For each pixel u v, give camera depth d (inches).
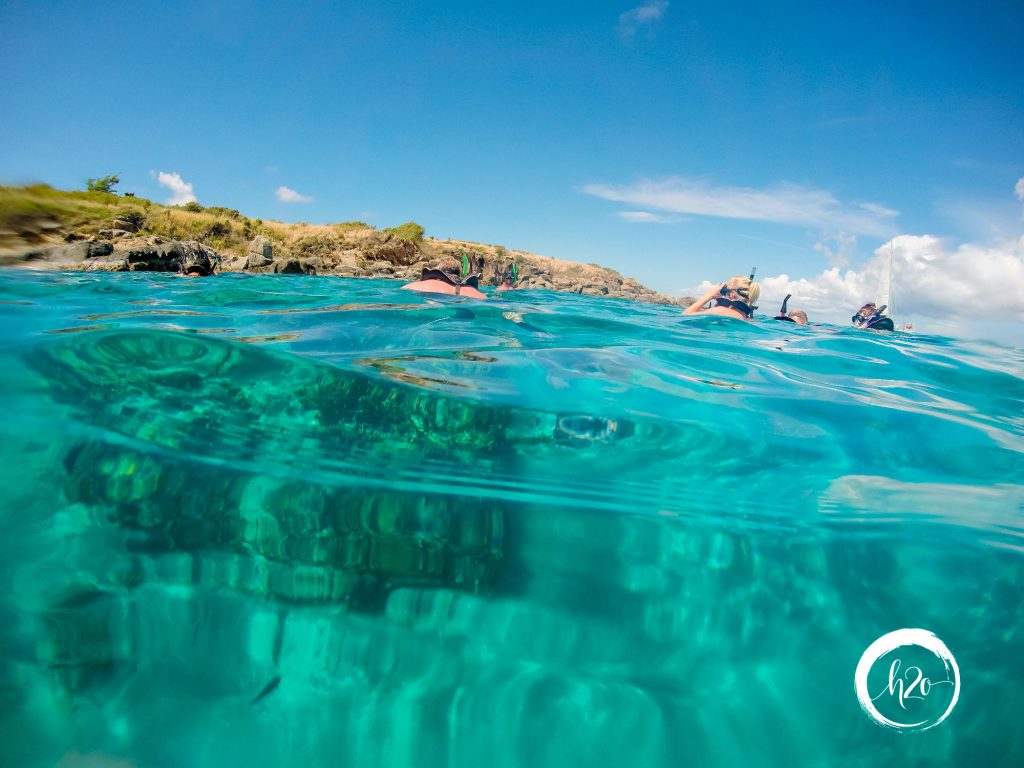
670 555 43.9
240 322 118.3
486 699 33.3
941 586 42.2
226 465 48.8
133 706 31.0
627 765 31.1
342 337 104.8
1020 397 108.6
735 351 138.9
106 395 57.8
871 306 306.2
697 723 32.7
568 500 49.9
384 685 33.6
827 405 85.5
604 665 35.7
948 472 62.6
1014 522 51.1
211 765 29.1
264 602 37.2
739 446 64.9
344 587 38.9
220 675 33.0
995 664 36.3
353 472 50.6
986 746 32.0
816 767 31.2
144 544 39.4
